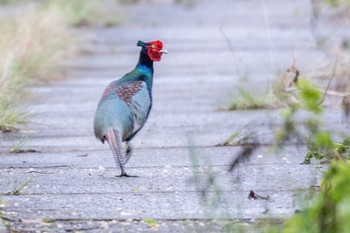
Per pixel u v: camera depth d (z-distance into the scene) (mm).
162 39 39875
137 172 17391
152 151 19078
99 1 49344
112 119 16406
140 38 40438
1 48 27719
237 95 24812
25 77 27203
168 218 14719
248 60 32438
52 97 26062
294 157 17891
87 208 15234
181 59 34125
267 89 24031
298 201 14906
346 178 12375
